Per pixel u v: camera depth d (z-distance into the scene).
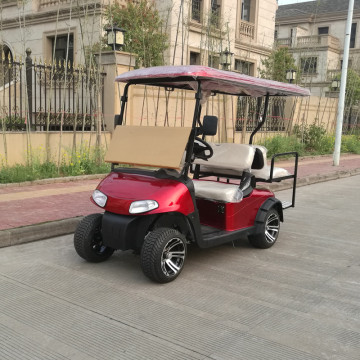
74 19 13.21
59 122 9.70
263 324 3.18
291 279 4.14
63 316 3.25
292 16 32.88
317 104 18.39
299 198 8.46
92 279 4.01
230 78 4.28
